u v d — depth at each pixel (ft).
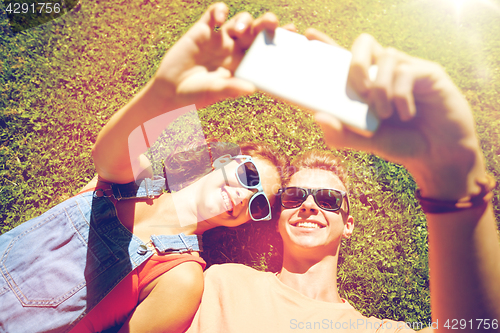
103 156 1.67
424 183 1.00
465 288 1.05
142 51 2.95
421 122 0.89
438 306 1.10
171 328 1.82
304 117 2.81
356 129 0.90
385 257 2.55
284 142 2.74
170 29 3.04
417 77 0.81
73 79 2.82
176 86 1.03
